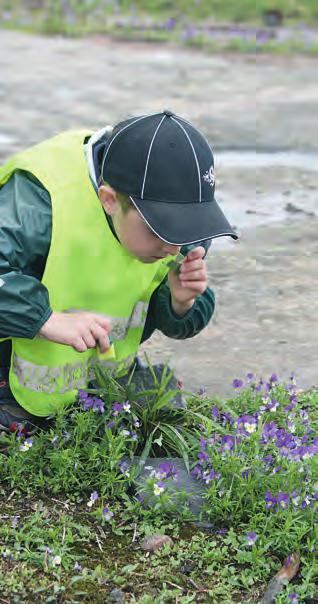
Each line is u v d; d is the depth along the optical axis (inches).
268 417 175.2
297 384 202.8
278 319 232.7
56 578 142.4
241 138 389.4
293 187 334.6
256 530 150.7
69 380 169.3
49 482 158.9
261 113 428.1
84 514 155.3
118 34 585.3
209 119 414.3
